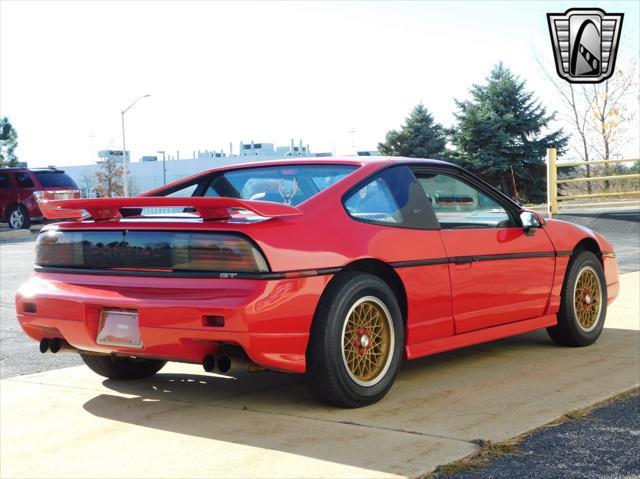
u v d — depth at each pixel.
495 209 4.89
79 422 3.80
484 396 4.07
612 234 15.96
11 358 5.55
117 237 3.88
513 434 3.40
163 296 3.69
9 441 3.53
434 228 4.37
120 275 3.87
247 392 4.31
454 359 5.06
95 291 3.90
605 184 33.44
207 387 4.47
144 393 4.36
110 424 3.75
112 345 3.88
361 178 4.16
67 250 4.07
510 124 43.94
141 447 3.38
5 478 3.07
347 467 3.01
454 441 3.30
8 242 20.22
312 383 3.79
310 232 3.75
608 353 5.17
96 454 3.31
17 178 24.23
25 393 4.41
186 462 3.15
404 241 4.15
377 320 4.01
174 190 4.84
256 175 4.59
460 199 4.66
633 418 3.64
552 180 19.47
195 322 3.59
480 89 45.34
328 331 3.72
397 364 4.05
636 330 6.02
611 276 5.74
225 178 4.72
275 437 3.43
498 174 44.78
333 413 3.80
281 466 3.05
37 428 3.72
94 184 80.25
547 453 3.17
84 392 4.41
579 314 5.40
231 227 3.60
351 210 4.01
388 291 4.01
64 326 3.99
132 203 3.62
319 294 3.70
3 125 41.78
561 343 5.42
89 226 3.97
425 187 4.46
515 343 5.60
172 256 3.71
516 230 4.93
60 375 4.89
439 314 4.35
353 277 3.84
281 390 4.34
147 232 3.79
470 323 4.56
